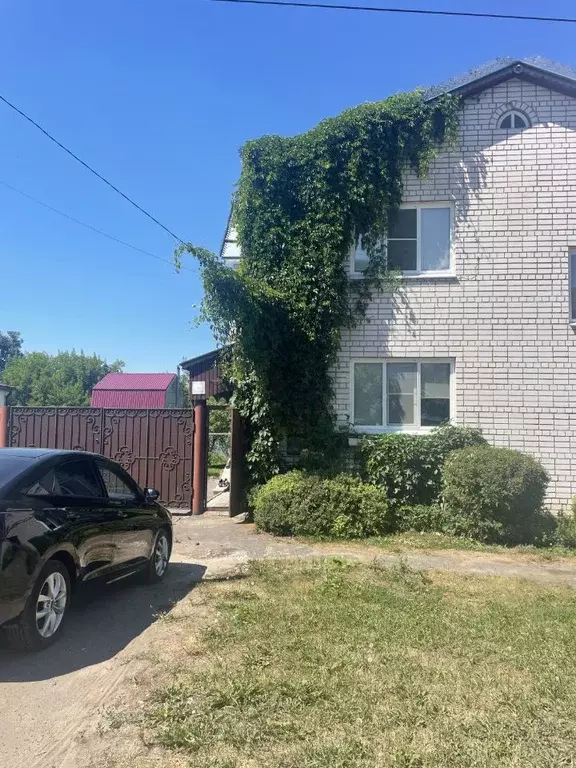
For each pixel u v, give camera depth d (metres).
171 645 4.98
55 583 5.05
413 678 4.29
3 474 4.97
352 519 9.91
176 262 10.00
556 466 11.27
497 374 11.52
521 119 11.91
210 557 8.52
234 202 12.39
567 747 3.42
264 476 11.43
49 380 47.56
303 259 11.66
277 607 5.86
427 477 11.06
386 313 11.86
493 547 9.37
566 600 6.44
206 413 12.05
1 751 3.42
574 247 11.55
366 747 3.38
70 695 4.10
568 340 11.38
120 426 12.13
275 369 11.46
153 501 7.29
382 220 11.88
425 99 12.03
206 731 3.54
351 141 11.87
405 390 11.88
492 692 4.08
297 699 3.93
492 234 11.73
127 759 3.32
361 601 6.11
